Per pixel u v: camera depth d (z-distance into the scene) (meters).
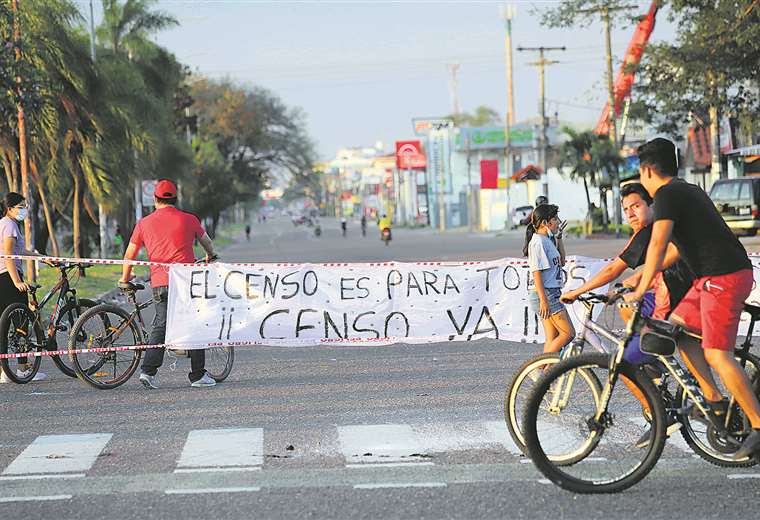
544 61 80.06
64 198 47.25
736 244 7.53
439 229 115.94
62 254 55.06
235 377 13.55
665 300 8.20
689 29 37.47
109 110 41.59
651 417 7.59
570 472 7.64
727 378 7.48
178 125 77.62
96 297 27.66
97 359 12.74
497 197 102.44
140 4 56.72
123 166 43.19
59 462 8.77
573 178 66.88
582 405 7.70
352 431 9.80
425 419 10.32
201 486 7.89
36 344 13.30
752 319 7.98
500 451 8.88
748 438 7.54
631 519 6.92
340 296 13.01
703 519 6.89
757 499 7.34
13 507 7.41
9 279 13.28
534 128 112.62
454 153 119.31
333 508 7.24
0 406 11.70
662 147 7.68
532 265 11.30
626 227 59.41
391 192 167.62
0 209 13.48
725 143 58.28
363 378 13.13
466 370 13.59
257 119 109.44
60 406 11.61
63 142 41.31
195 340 12.72
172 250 12.82
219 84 111.31
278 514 7.11
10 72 25.69
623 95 57.81
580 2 43.12
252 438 9.58
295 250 64.62
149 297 29.00
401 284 13.02
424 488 7.73
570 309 12.55
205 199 88.81
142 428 10.20
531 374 8.31
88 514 7.20
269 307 12.88
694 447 8.16
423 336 13.05
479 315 13.05
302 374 13.64
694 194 7.52
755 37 34.44
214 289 12.79
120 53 50.22
